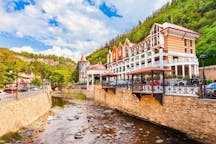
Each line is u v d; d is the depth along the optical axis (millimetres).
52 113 25578
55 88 79875
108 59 65500
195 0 76375
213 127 11406
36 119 20375
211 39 45406
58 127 17672
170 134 14773
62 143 13141
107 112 26703
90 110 28938
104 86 33594
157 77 28125
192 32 35844
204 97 12375
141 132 15719
